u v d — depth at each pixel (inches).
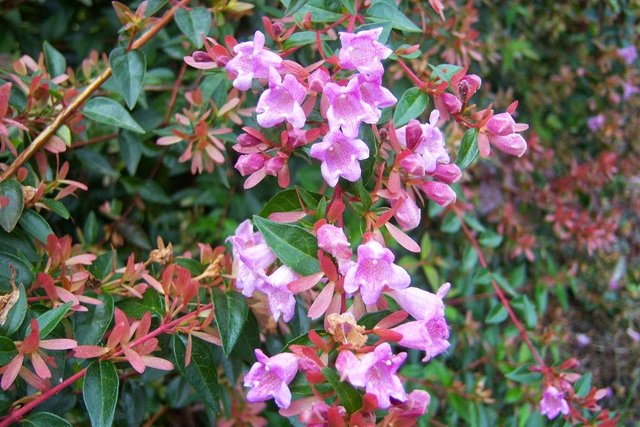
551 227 21.4
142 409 11.2
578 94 23.7
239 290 9.4
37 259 9.7
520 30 22.6
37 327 7.7
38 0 17.1
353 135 7.5
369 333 7.2
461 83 8.8
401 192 8.0
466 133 8.7
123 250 15.0
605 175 21.5
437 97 9.0
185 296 8.8
